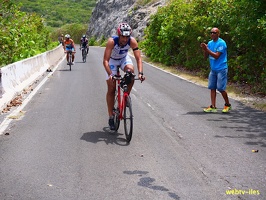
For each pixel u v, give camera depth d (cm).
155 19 2541
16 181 488
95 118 845
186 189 464
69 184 478
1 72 1011
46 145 641
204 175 509
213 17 1530
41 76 1689
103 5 7719
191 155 590
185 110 932
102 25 7312
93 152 604
